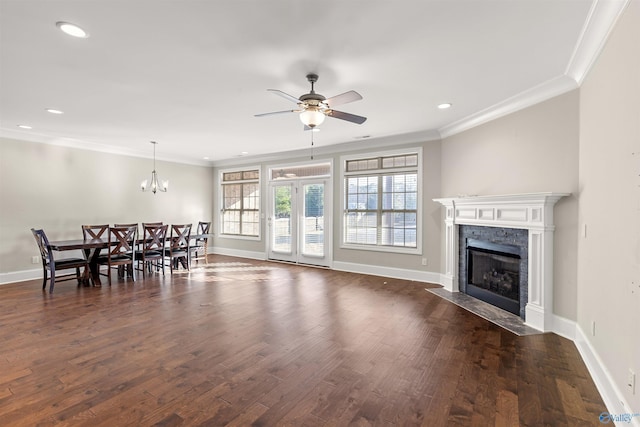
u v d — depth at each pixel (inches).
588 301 106.1
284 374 96.7
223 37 93.4
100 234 232.4
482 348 114.0
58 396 84.6
